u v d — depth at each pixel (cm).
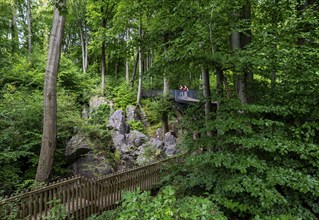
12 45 1148
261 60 388
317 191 315
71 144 953
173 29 723
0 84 1137
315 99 396
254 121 395
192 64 493
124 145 1165
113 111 1541
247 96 509
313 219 350
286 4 524
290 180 346
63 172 895
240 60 398
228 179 394
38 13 2344
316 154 348
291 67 395
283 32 399
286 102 430
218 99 443
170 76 639
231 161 380
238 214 389
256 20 680
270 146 362
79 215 507
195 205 279
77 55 3020
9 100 879
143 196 261
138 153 1127
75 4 2197
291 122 441
